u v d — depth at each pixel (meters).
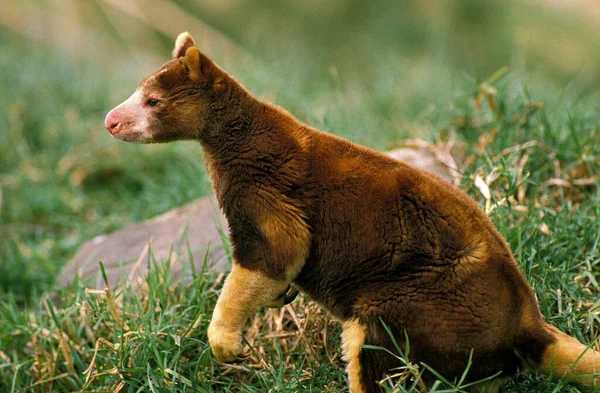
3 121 12.96
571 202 7.70
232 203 5.71
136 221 10.10
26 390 6.98
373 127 10.40
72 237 10.41
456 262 5.21
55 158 12.05
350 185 5.54
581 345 5.14
